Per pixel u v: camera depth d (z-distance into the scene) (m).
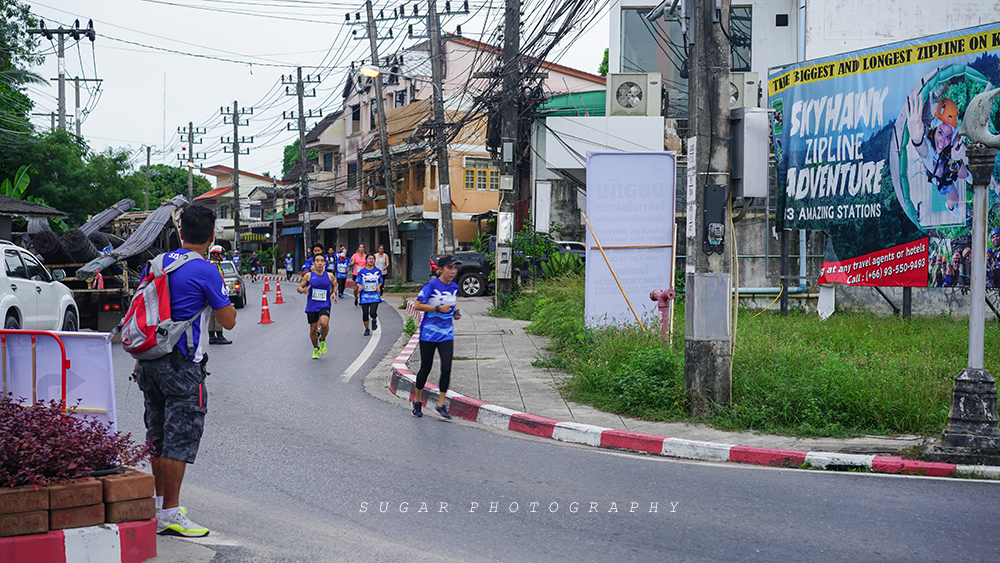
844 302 17.77
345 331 17.72
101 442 4.40
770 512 5.46
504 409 8.70
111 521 4.22
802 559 4.54
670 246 13.20
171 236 20.08
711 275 8.35
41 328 13.34
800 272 18.17
